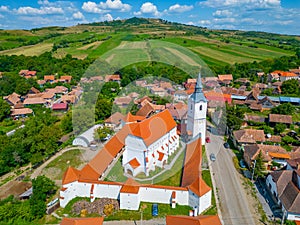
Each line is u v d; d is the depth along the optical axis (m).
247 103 130.25
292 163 67.56
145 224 52.00
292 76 172.88
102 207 56.47
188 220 43.50
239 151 83.31
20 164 78.38
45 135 80.12
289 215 52.88
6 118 116.38
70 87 157.00
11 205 53.31
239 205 58.03
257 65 190.12
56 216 54.91
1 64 195.62
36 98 132.62
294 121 110.38
